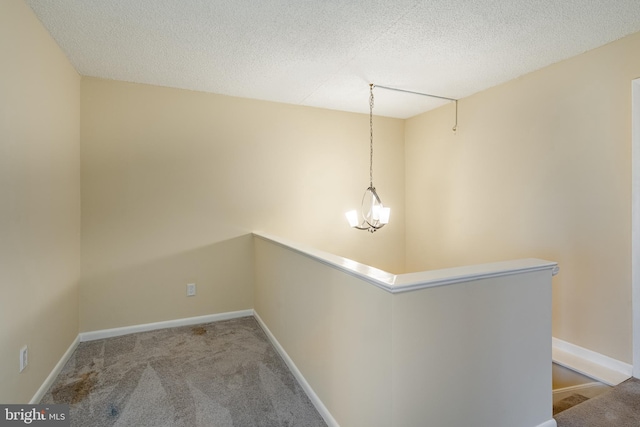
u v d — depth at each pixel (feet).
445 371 4.48
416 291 4.19
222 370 7.67
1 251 5.16
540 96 9.06
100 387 6.95
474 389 4.75
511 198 9.88
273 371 7.64
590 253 8.00
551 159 8.80
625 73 7.33
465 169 11.43
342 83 10.13
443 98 11.50
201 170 10.74
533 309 5.32
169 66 8.87
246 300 11.48
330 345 5.71
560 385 8.16
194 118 10.63
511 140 9.87
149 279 10.14
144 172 10.02
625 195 7.36
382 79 9.82
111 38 7.41
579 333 8.27
